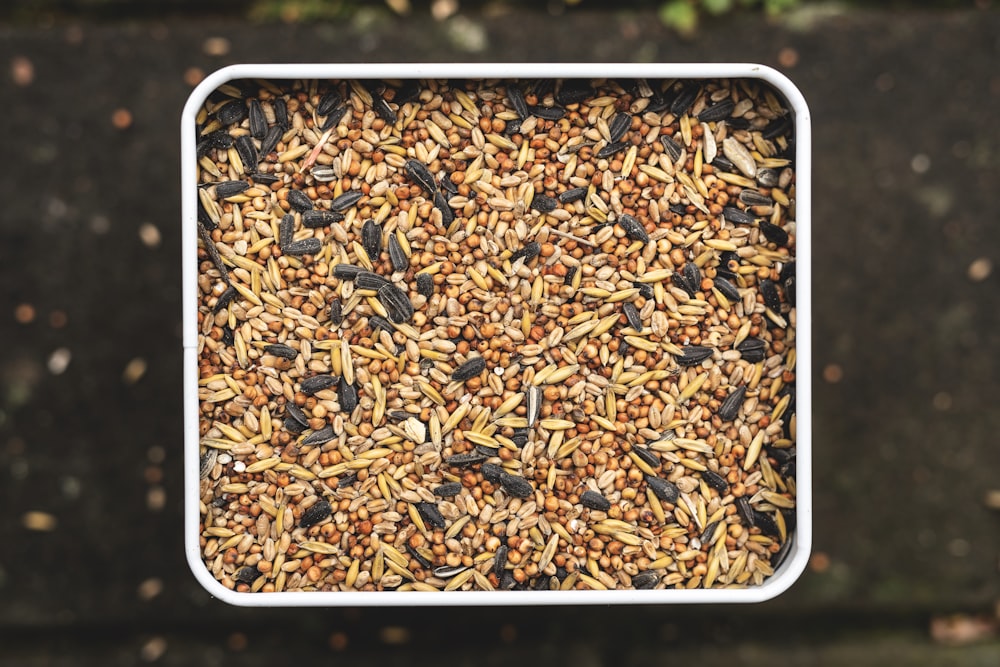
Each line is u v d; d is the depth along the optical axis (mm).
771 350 634
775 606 739
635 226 633
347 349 632
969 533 735
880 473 735
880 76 731
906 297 734
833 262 733
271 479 633
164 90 729
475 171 633
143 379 734
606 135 634
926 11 731
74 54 729
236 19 729
